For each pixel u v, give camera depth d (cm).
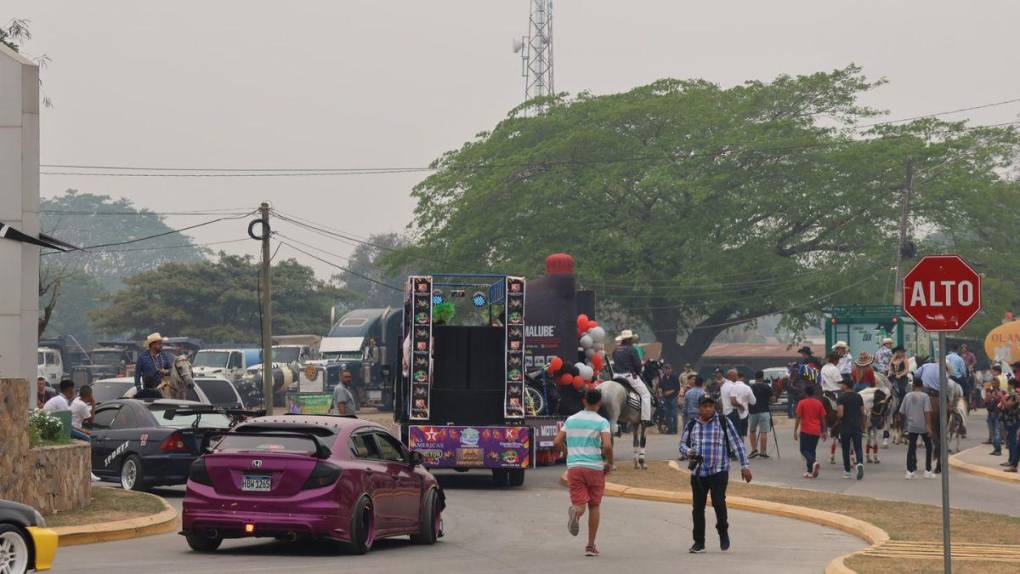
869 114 13500
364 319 11419
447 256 13562
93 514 3191
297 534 2581
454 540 3103
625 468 5225
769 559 2733
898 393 6191
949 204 12938
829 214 13138
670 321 13738
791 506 3841
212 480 2611
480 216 13388
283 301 19888
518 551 2866
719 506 2873
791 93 13338
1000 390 5550
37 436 3266
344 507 2606
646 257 13088
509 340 4553
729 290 13038
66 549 2748
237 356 11281
